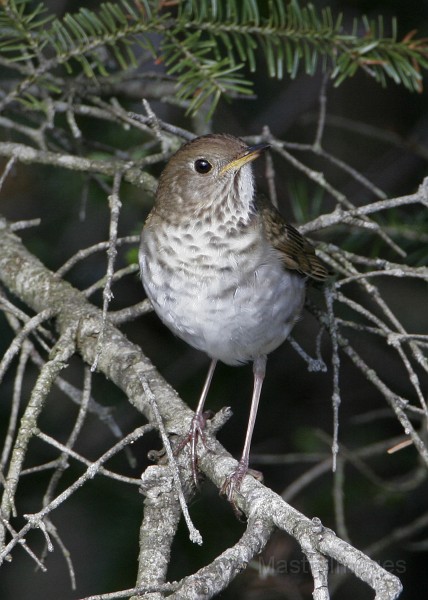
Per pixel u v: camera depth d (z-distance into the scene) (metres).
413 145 11.65
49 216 11.74
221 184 8.10
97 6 11.17
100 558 10.50
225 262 8.04
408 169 12.79
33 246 11.50
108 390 11.42
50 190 11.68
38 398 7.16
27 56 8.41
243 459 8.47
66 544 10.59
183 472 7.20
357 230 10.13
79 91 9.82
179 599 5.33
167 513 6.48
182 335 8.43
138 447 11.38
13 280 8.84
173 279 8.11
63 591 10.68
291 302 8.37
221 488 6.93
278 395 12.17
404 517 11.74
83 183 11.47
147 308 8.55
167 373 11.66
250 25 8.40
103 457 6.29
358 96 13.07
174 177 8.29
